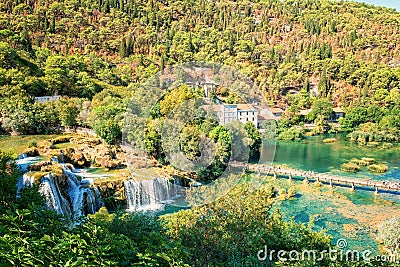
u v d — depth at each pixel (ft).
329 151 187.01
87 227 20.15
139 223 31.07
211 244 28.91
